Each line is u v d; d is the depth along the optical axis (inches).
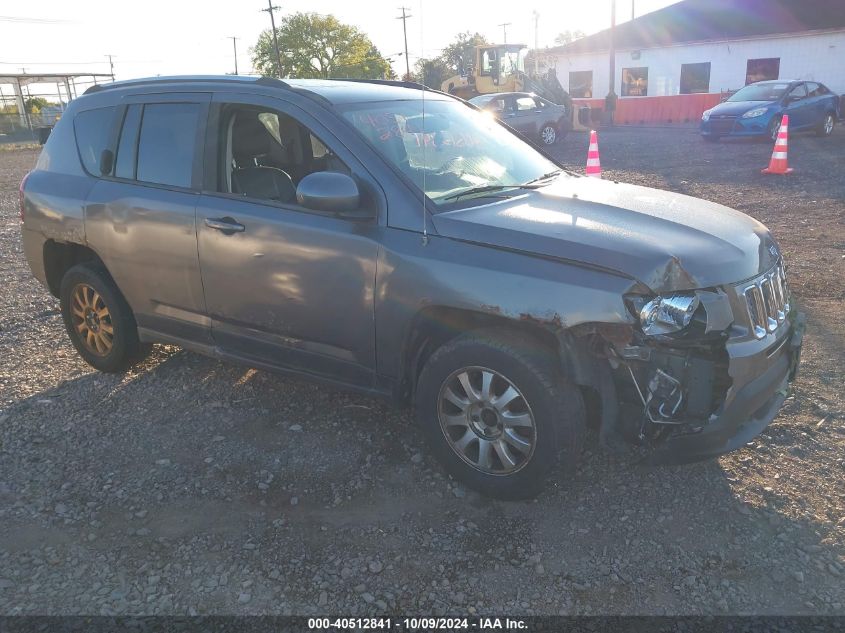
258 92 153.9
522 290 118.4
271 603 107.0
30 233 190.1
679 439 118.3
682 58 1241.4
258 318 152.0
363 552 118.0
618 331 114.1
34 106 1978.3
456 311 129.7
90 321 187.9
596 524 124.3
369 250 133.3
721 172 520.4
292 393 177.2
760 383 122.9
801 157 592.1
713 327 117.6
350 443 152.9
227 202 152.6
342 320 139.8
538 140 824.9
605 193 152.0
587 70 1382.9
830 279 250.4
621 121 1202.0
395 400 140.9
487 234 125.3
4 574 113.5
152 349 201.9
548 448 121.4
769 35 1127.6
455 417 131.8
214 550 118.8
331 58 2854.3
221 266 153.0
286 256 142.9
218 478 140.0
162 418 165.5
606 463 142.6
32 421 164.6
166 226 160.2
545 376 120.0
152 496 134.3
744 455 143.8
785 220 348.5
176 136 163.8
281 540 121.2
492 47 992.9
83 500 133.1
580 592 108.4
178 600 107.7
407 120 156.9
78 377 190.2
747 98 752.3
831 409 160.4
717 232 130.3
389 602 107.0
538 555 116.6
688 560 114.7
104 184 173.8
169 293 165.5
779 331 131.2
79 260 197.3
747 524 123.0
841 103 964.0
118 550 119.1
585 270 116.5
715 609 104.5
